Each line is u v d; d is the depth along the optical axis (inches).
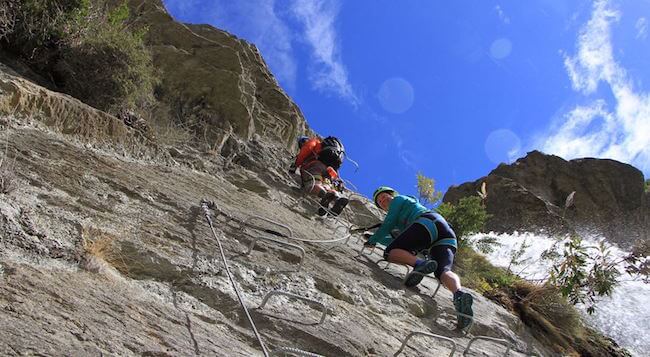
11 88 177.2
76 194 138.7
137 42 275.7
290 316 122.0
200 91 350.9
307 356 105.0
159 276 117.1
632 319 301.1
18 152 149.9
